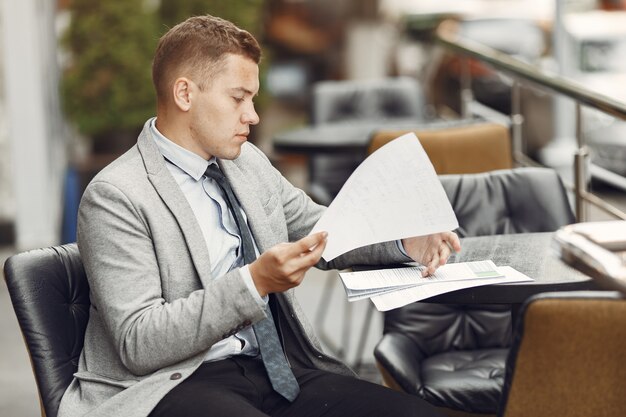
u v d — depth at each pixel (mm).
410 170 2385
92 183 2311
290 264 2148
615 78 8031
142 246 2270
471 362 3125
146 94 8250
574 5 8352
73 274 2490
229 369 2357
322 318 5059
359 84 6379
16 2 6367
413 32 10578
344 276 2438
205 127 2369
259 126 9609
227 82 2354
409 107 6371
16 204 6547
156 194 2324
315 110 6289
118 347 2229
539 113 7980
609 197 7215
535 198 3148
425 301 2314
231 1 8812
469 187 3182
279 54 12469
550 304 1766
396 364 2959
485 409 2822
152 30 8289
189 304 2195
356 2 12703
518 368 1832
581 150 4043
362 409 2305
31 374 4441
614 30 8180
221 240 2428
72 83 8188
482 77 8852
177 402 2197
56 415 2311
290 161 9195
